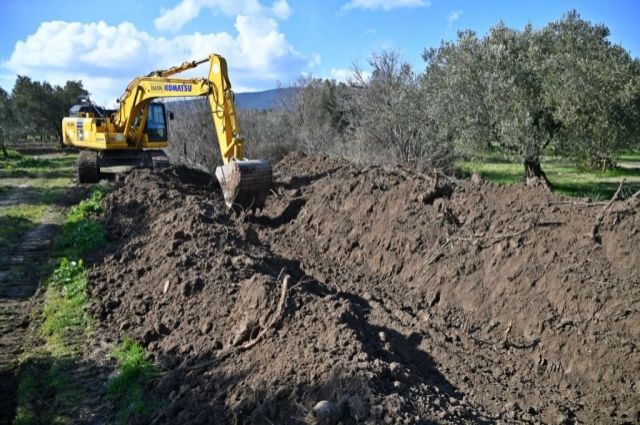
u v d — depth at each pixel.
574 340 6.16
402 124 19.16
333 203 10.91
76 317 7.34
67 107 42.62
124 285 8.02
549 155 19.95
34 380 5.97
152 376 5.73
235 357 5.54
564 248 7.06
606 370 5.81
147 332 6.55
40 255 10.41
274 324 5.70
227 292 6.65
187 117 22.02
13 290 8.66
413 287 8.11
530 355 6.34
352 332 5.30
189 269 7.49
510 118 17.17
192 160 21.58
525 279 6.99
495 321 6.90
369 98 20.41
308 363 4.93
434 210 9.00
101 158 16.62
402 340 6.21
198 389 5.24
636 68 16.67
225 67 11.52
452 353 6.16
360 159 18.20
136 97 15.26
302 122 24.31
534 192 8.47
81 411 5.37
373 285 8.30
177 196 11.98
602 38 17.86
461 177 19.52
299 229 10.95
